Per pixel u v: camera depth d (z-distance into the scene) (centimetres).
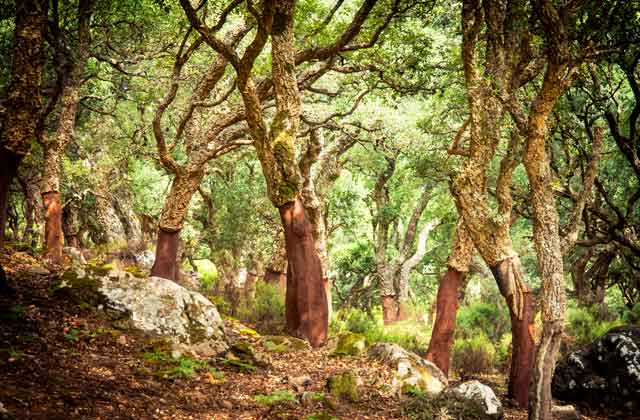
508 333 1872
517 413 1010
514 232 2753
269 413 685
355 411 770
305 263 1170
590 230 1509
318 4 1492
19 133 808
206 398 699
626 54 1217
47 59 1603
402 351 988
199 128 1769
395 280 2977
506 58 973
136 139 2166
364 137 2188
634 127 1298
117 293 891
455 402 818
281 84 1172
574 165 1367
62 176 2028
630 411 1054
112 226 2448
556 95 791
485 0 977
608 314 1867
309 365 958
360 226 3097
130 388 662
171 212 1530
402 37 1440
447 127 1797
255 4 1337
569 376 1124
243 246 2439
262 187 2423
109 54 1831
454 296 1213
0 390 553
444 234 3191
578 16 1016
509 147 1049
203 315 926
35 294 882
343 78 1716
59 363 676
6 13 1348
